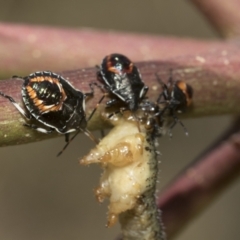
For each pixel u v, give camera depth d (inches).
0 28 5.1
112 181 4.6
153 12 10.6
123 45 5.1
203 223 10.6
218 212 10.6
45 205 10.6
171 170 10.5
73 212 10.6
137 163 4.6
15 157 10.5
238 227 10.5
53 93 4.5
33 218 10.5
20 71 5.0
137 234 4.7
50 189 10.6
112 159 4.5
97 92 4.6
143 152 4.6
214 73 4.9
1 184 10.5
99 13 10.4
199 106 4.9
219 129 10.6
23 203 10.5
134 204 4.6
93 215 10.6
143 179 4.6
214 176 5.2
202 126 10.6
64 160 10.6
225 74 4.9
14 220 10.5
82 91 4.6
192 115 4.9
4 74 5.0
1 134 4.4
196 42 5.1
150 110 4.7
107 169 4.6
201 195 5.1
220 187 5.2
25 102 4.4
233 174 5.2
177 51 5.1
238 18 5.2
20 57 5.0
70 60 5.0
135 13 10.6
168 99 4.7
